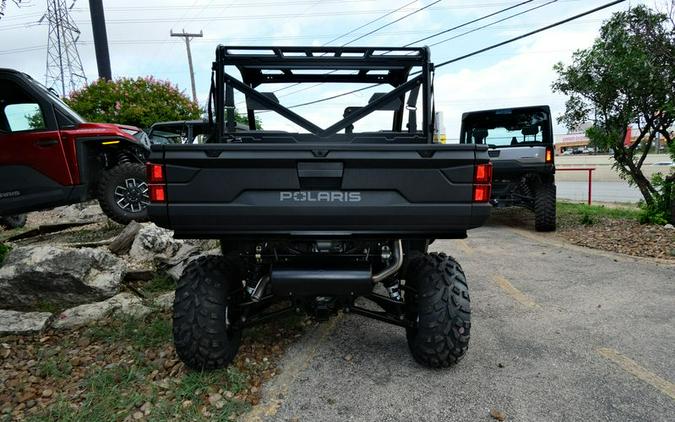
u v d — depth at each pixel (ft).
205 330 9.11
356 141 11.59
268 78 12.23
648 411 8.35
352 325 12.57
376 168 8.57
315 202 8.61
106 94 41.16
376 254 9.78
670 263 17.95
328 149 8.45
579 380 9.43
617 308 13.42
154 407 8.53
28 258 13.67
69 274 13.55
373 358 10.57
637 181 28.32
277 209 8.58
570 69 29.07
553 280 16.44
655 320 12.45
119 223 20.95
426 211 8.64
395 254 9.62
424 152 8.55
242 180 8.52
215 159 8.41
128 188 20.58
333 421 8.19
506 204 27.61
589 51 27.91
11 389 9.36
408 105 11.76
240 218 8.61
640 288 15.17
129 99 41.37
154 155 8.48
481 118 29.43
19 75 17.51
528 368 9.97
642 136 28.14
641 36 25.61
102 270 14.58
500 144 29.37
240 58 11.32
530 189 28.09
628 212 30.63
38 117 17.95
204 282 9.38
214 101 11.35
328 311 9.89
